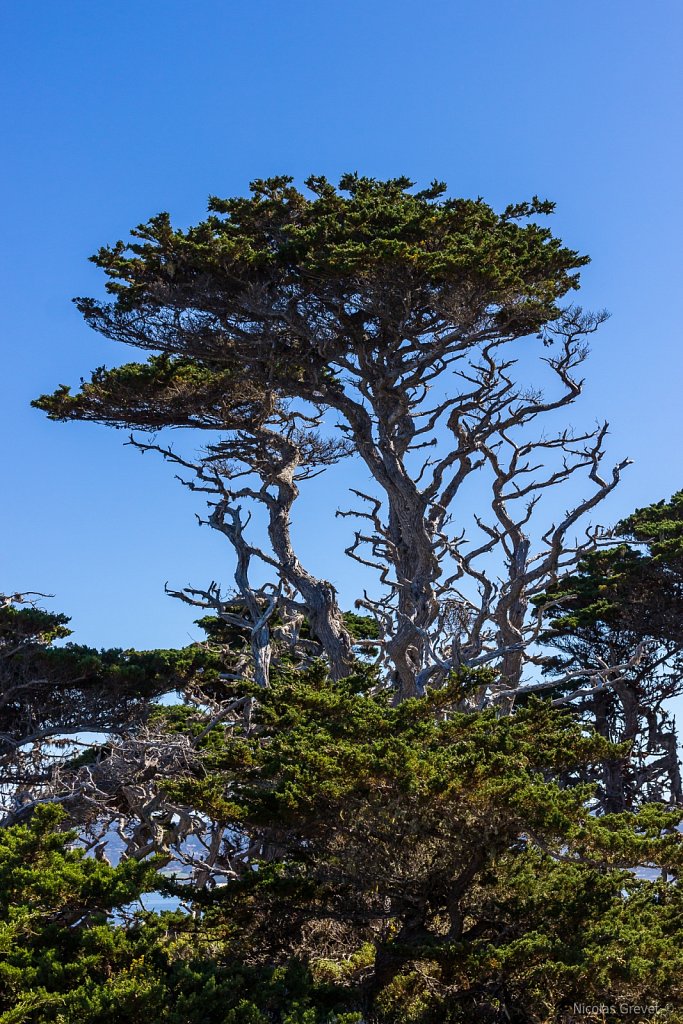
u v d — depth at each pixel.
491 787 18.12
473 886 20.67
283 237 30.56
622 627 44.53
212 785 20.14
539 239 30.75
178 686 34.12
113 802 31.12
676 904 21.00
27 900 18.92
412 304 28.58
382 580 29.59
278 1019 18.22
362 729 20.64
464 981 19.44
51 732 33.09
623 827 19.30
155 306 29.64
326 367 32.91
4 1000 17.02
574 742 20.42
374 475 32.06
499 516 32.97
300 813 19.39
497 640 31.44
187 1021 17.08
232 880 20.67
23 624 33.28
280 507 33.41
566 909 19.42
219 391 31.23
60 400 30.75
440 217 28.78
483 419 31.52
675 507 46.22
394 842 19.78
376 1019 19.81
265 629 31.53
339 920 21.47
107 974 18.55
